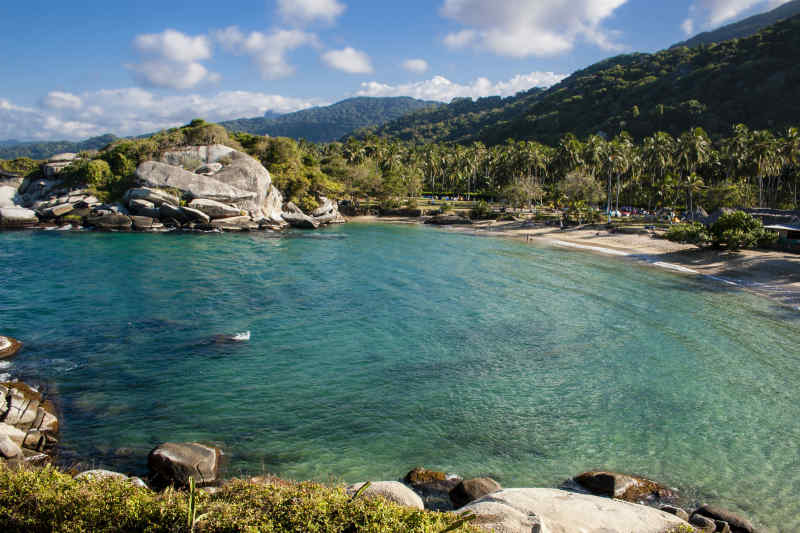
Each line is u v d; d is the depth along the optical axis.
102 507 8.69
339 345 28.30
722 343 29.95
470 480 14.52
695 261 58.50
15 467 14.33
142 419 18.86
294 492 9.18
